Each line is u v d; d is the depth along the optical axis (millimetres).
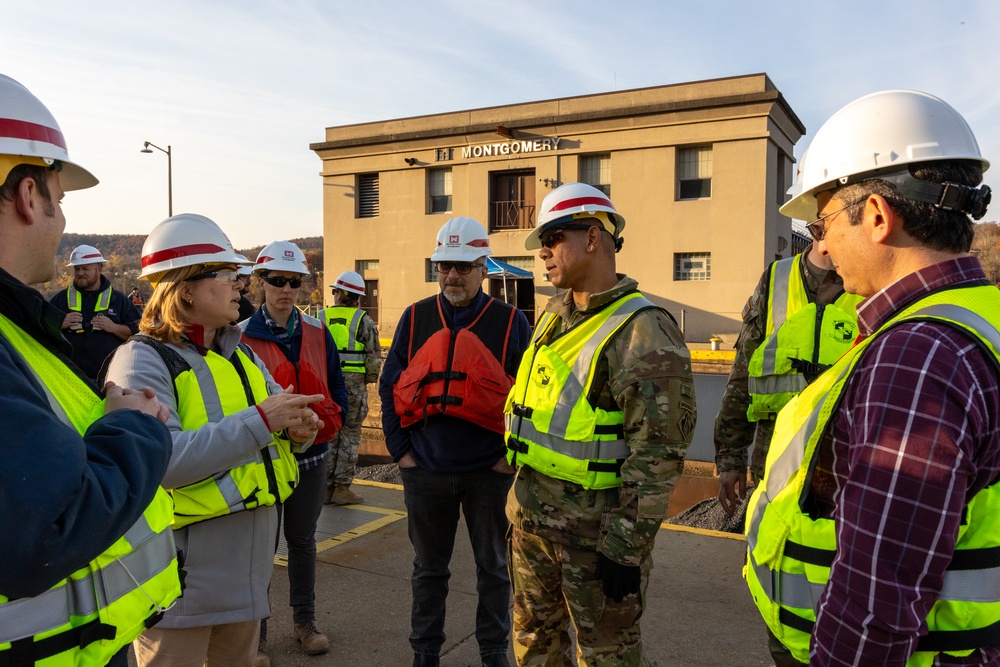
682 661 3271
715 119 22312
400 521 5469
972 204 1293
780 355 3244
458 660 3385
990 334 1224
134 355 2275
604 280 2482
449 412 3191
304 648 3441
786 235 25359
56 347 1446
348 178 28203
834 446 1362
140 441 1369
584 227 2410
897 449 1167
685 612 3762
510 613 3824
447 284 3449
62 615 1293
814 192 1528
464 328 3445
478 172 25891
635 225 23609
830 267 3277
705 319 22750
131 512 1297
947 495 1134
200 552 2273
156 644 2271
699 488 6938
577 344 2393
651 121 23141
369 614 3846
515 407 2549
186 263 2334
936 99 1421
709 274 22828
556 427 2346
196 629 2285
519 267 25406
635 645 2336
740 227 22203
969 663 1218
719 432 3592
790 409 1584
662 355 2205
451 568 4477
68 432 1212
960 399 1154
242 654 2467
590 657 2316
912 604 1145
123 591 1418
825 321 3180
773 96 21391
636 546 2137
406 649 3482
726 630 3562
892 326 1287
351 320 6137
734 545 4750
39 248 1396
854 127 1410
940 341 1196
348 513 5699
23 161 1343
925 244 1338
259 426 2229
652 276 23422
